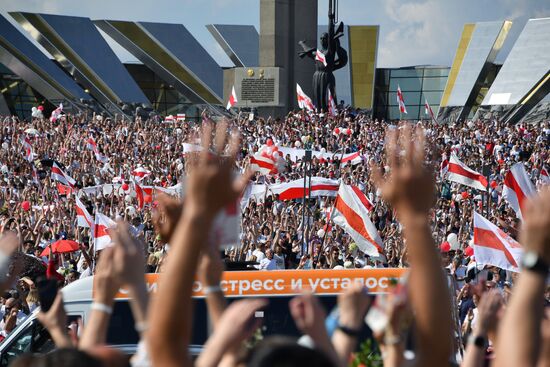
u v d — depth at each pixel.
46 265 38.47
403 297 8.67
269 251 49.84
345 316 8.81
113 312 24.45
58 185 82.19
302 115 147.50
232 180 7.04
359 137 135.75
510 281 46.78
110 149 114.81
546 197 6.98
